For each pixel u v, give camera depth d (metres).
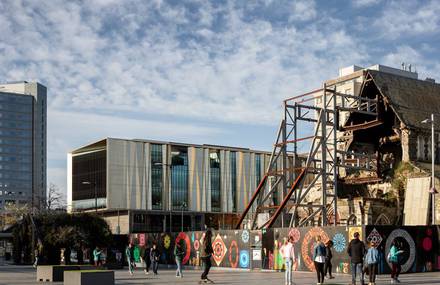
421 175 55.00
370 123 58.06
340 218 56.84
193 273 40.28
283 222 54.31
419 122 59.28
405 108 59.78
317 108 58.00
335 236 36.00
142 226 129.50
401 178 57.06
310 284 28.16
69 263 57.22
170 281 32.12
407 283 28.12
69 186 142.50
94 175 133.38
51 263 57.16
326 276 33.34
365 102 61.47
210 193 138.38
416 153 58.44
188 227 135.88
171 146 135.25
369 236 34.31
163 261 54.09
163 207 132.00
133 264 53.38
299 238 38.81
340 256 35.44
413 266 35.91
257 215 56.78
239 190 142.12
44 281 32.91
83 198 137.00
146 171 131.12
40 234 58.50
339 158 60.59
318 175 52.44
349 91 136.62
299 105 57.22
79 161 139.62
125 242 59.47
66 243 56.88
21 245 62.06
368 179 59.84
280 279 31.92
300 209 63.47
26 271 46.16
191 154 137.38
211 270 43.72
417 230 36.44
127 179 128.50
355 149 64.06
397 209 56.22
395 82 61.81
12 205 166.25
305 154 91.56
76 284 24.66
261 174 145.88
